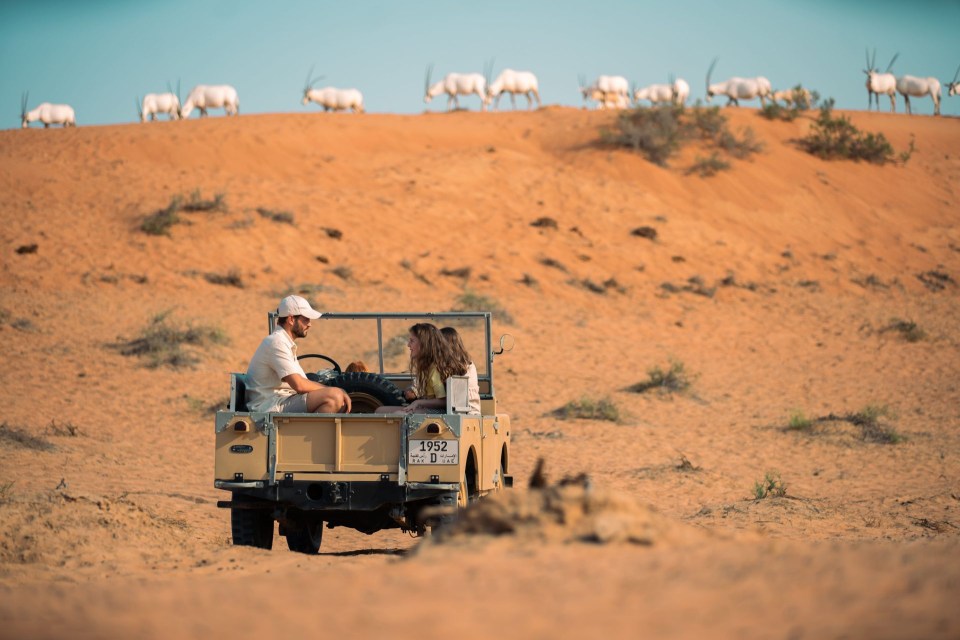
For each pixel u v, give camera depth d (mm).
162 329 98125
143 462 60031
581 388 89625
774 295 140250
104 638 15094
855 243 169000
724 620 14688
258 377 34375
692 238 158000
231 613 16484
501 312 115188
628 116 197375
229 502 32875
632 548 19406
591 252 145875
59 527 31734
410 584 17531
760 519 42625
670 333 118000
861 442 71812
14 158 153750
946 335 123500
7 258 118500
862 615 14609
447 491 31719
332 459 32219
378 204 151875
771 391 93688
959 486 57312
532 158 188000
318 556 32250
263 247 130875
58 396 78125
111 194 142625
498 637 14367
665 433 73812
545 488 21859
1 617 16984
